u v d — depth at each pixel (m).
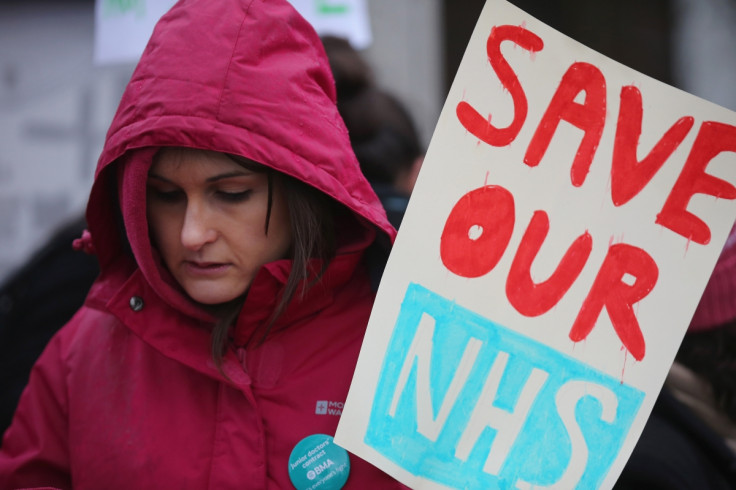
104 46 2.70
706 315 1.86
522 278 1.36
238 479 1.37
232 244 1.40
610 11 4.84
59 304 2.11
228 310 1.48
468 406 1.33
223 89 1.36
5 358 2.08
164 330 1.46
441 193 1.35
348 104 2.24
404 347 1.33
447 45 4.45
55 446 1.52
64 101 4.23
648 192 1.39
